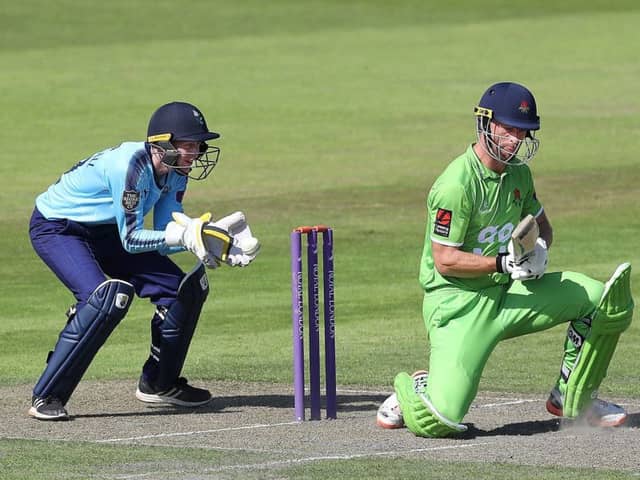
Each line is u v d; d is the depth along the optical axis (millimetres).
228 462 24422
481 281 27047
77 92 109938
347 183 73500
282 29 153625
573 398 27641
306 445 26172
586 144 86250
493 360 36719
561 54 132250
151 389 30844
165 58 131125
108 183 29188
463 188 26656
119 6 167375
